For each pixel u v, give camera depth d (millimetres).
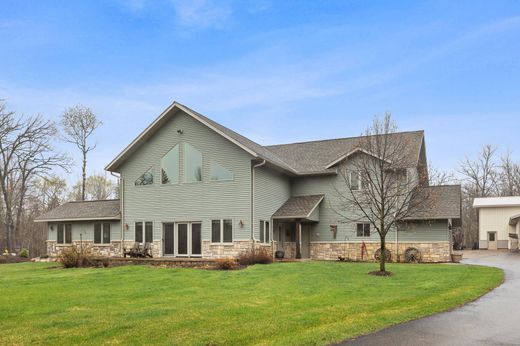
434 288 14008
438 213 24859
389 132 21406
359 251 26938
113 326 8930
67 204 31891
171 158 26188
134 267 20375
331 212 27797
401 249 26031
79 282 15461
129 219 27125
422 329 8922
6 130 39094
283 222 27703
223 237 24375
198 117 25031
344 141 31312
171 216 25828
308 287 14133
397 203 21656
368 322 9312
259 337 8156
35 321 9570
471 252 41312
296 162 29828
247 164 24156
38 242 49938
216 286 14383
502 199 48969
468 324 9367
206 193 25031
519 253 38281
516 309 10914
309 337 8117
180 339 8008
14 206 44219
